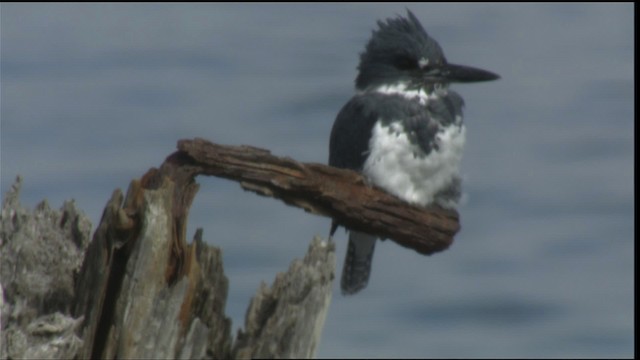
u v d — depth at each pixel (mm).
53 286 6059
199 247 5918
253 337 5941
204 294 5898
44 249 6105
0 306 5930
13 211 6191
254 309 5988
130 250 5867
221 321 5914
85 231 6223
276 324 5906
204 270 5898
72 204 6266
